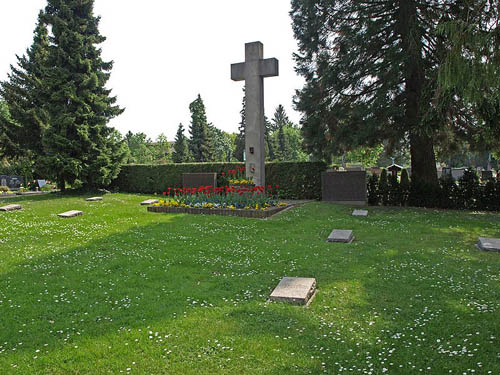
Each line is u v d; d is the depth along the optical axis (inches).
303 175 821.9
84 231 444.8
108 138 946.7
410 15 627.5
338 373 155.6
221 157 3344.0
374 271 302.8
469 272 294.8
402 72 633.6
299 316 214.2
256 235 430.9
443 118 582.2
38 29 1183.6
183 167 936.9
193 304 234.2
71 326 203.0
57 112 871.1
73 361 166.7
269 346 177.8
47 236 418.9
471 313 213.5
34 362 166.1
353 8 682.8
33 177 1598.2
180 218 525.3
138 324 203.5
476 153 765.9
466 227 483.8
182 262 327.3
